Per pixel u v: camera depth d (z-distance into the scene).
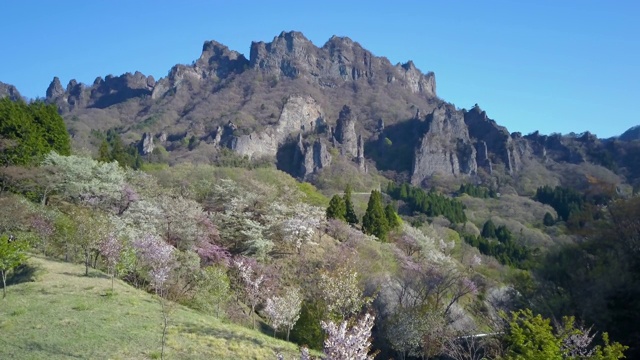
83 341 14.04
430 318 23.17
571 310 19.91
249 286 24.97
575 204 77.12
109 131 123.94
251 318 24.38
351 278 21.86
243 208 38.34
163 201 33.44
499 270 43.09
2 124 33.59
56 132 40.41
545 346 11.23
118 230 24.39
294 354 16.56
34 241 23.81
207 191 42.16
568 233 26.05
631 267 20.80
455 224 71.50
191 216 31.64
